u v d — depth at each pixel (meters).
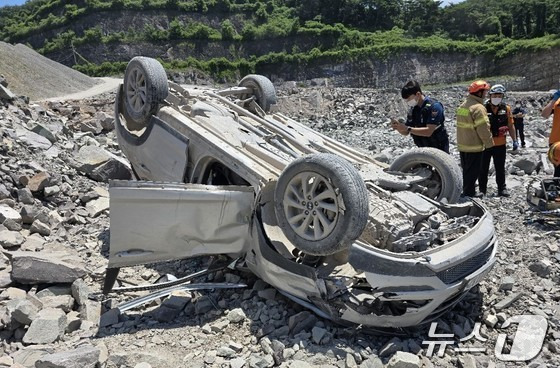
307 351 4.28
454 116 27.64
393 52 68.88
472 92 8.32
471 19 82.69
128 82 6.37
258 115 6.89
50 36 78.25
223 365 4.14
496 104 8.71
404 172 5.97
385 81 67.81
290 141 5.95
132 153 6.45
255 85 7.14
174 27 74.19
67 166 8.51
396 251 4.47
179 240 4.86
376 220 4.61
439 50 68.69
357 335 4.57
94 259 6.06
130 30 77.62
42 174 7.28
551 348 4.54
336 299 4.36
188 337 4.54
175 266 5.89
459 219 5.18
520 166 10.66
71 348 4.23
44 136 9.15
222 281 5.50
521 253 6.38
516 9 80.31
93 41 72.31
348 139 17.81
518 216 7.75
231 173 5.57
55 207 7.20
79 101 16.73
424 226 4.84
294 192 4.50
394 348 4.38
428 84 67.00
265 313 4.81
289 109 25.75
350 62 68.69
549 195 7.66
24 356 4.03
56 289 5.07
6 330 4.41
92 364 3.88
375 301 4.37
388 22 86.94
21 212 6.34
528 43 64.69
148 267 5.89
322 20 85.81
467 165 8.53
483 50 67.62
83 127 11.98
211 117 5.82
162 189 4.66
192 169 5.60
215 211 4.85
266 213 4.96
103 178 8.52
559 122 8.49
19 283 5.05
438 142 7.28
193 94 6.54
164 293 5.10
